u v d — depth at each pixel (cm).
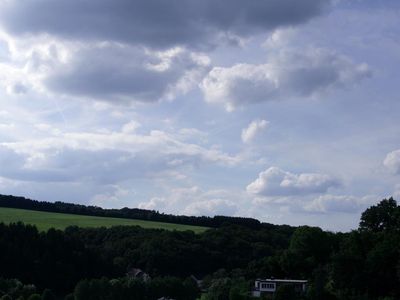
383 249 15938
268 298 17100
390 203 19225
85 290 19975
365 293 15475
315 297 15662
